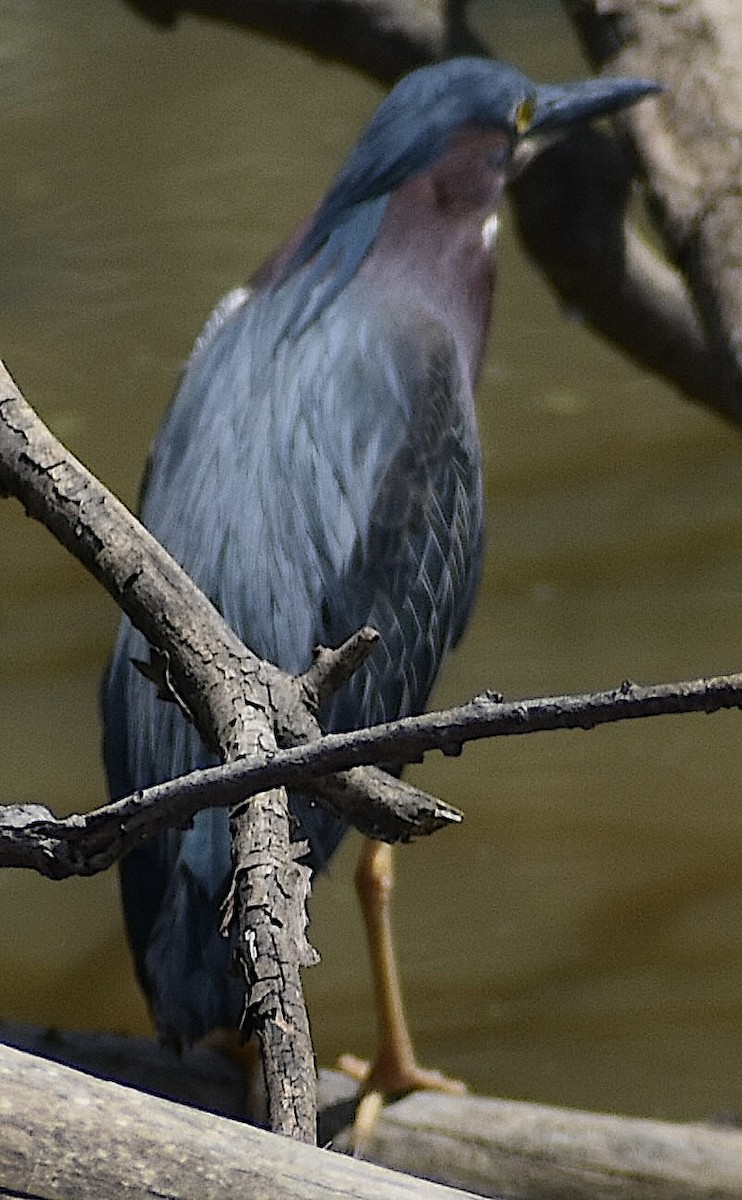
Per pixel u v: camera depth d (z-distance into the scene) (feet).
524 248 22.00
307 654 15.89
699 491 37.11
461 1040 26.71
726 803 30.71
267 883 5.93
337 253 18.61
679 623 34.27
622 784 31.32
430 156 18.99
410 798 6.20
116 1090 5.52
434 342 17.90
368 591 16.33
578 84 19.94
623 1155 13.29
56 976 27.71
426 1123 13.78
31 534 36.86
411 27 22.43
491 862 29.96
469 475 17.76
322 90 50.03
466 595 17.69
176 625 6.91
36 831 5.88
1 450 7.36
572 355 40.83
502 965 28.12
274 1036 5.65
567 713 5.54
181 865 13.52
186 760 14.80
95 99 49.01
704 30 18.39
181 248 42.68
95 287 41.19
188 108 48.70
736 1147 13.17
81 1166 5.39
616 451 38.14
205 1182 5.39
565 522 36.76
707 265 16.80
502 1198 13.32
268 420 16.88
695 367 21.95
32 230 43.01
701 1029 26.58
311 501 16.40
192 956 13.26
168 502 16.90
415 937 28.71
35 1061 5.53
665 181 17.43
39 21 52.65
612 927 28.66
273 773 5.71
